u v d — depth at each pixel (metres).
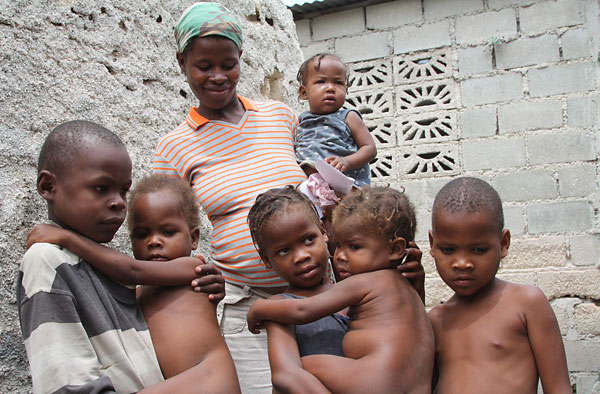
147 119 2.99
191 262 1.79
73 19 2.65
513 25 5.74
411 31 6.08
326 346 1.79
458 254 1.82
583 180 5.38
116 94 2.82
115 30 2.89
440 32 5.98
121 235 2.62
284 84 4.27
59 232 1.58
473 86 5.80
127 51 2.95
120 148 1.67
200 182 2.33
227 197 2.27
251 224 1.95
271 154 2.38
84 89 2.64
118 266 1.62
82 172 1.59
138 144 2.90
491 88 5.75
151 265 1.70
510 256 5.42
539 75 5.62
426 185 5.79
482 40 5.82
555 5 5.63
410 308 1.77
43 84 2.43
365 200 1.89
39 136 2.36
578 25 5.56
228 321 2.29
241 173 2.30
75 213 1.59
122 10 2.95
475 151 5.70
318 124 2.82
